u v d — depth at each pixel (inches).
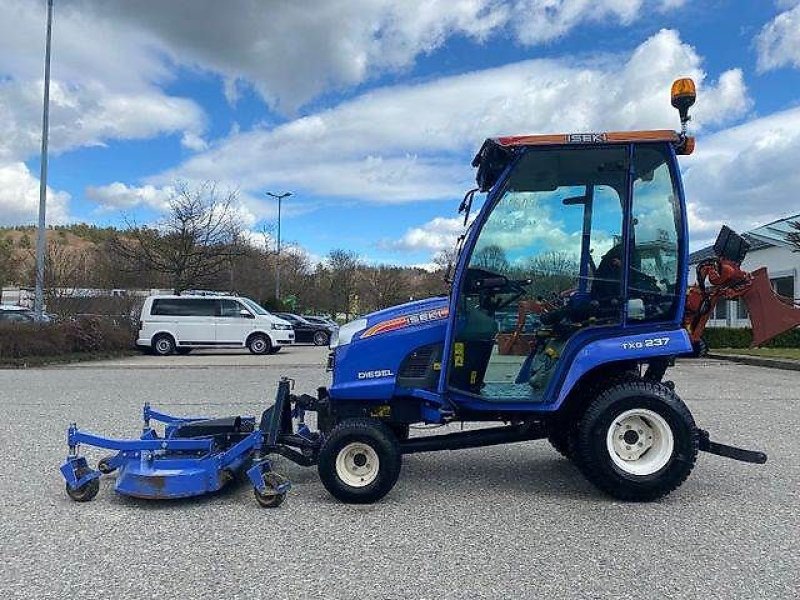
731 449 212.1
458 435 220.1
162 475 202.4
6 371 634.8
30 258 1812.3
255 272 1704.0
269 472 205.0
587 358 205.0
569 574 154.1
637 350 204.8
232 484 226.7
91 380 544.7
